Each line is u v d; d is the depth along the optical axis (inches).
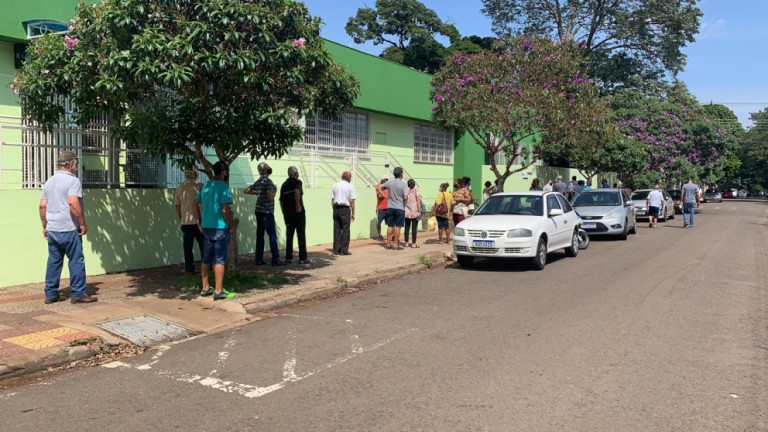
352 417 173.2
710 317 297.7
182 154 331.6
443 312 311.7
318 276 399.5
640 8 1381.6
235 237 377.1
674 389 195.6
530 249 441.4
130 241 399.9
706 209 1622.8
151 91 312.5
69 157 305.3
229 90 304.0
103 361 231.8
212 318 293.0
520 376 208.1
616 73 1470.2
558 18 1455.5
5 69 414.3
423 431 163.0
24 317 275.3
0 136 335.6
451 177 973.8
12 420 173.0
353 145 748.6
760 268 462.9
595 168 1168.2
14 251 341.7
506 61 661.9
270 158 546.6
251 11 285.6
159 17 290.0
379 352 239.0
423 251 535.2
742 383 201.8
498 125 617.9
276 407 181.5
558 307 321.7
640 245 633.6
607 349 240.8
